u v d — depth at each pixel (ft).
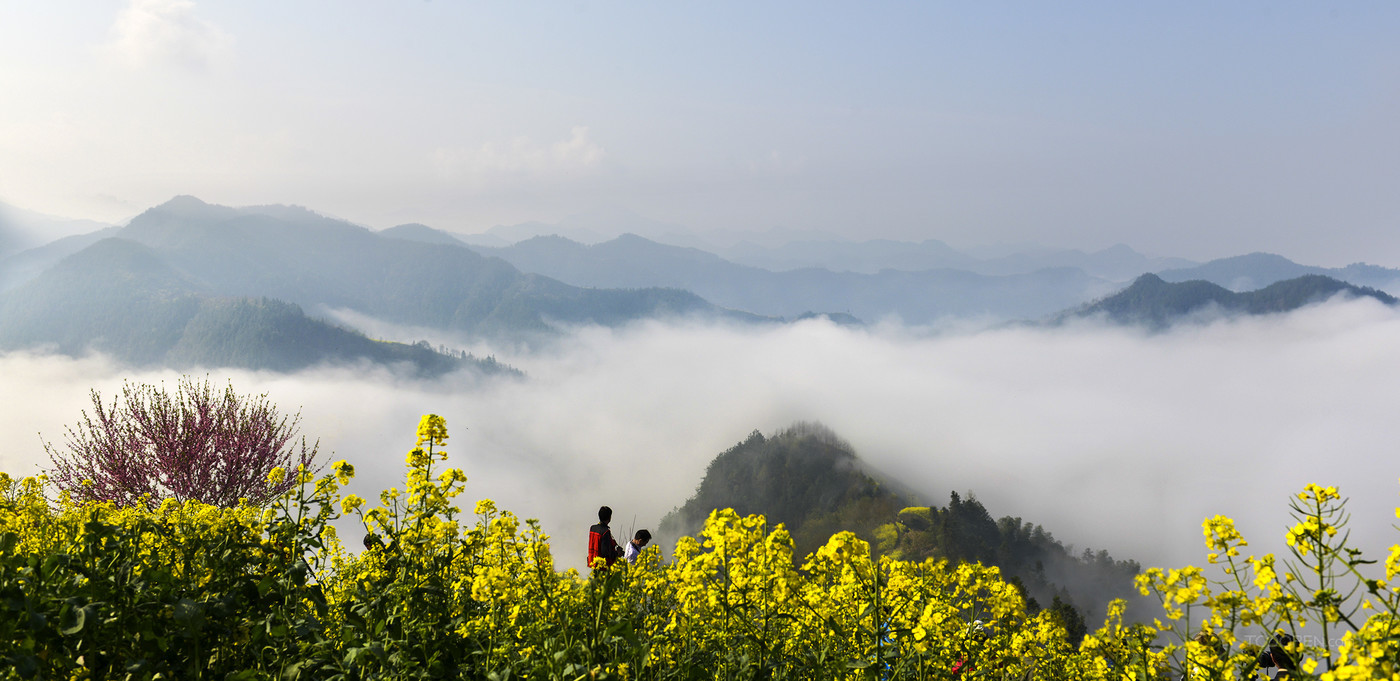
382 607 14.71
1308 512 9.52
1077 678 15.23
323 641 13.37
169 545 15.10
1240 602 9.82
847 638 15.31
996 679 15.60
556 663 13.58
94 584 12.35
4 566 11.94
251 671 12.07
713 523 16.06
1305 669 9.32
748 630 15.23
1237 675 10.37
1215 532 10.39
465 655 14.40
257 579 14.39
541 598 15.75
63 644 11.81
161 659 12.72
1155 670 12.91
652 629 16.16
